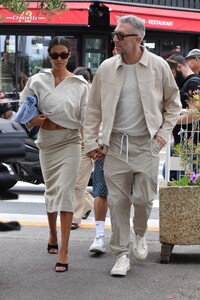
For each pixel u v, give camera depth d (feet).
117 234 18.43
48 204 19.63
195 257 20.48
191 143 20.56
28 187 37.11
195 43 63.93
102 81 18.04
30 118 18.69
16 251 21.09
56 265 18.94
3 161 10.36
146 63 17.72
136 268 19.17
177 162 23.29
